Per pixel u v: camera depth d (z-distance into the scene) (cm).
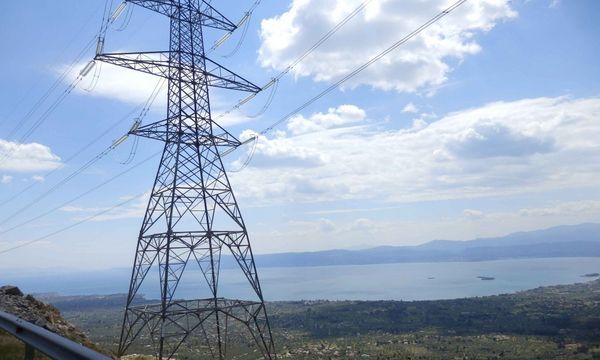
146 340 7694
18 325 922
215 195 3538
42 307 2877
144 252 3375
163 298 3028
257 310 3356
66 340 691
